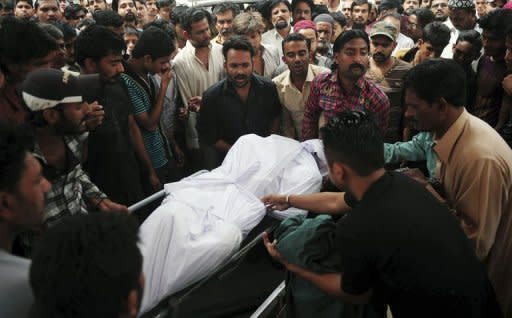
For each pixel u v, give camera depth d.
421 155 2.16
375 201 1.21
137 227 0.83
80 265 0.73
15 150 1.01
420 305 1.20
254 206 1.92
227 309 1.93
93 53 2.10
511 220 1.60
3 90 1.78
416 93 1.51
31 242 1.58
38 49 1.78
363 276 1.23
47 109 1.47
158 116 2.62
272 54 3.41
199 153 3.33
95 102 1.72
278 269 2.16
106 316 0.73
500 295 1.69
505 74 2.68
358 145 1.22
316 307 1.69
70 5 4.32
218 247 1.63
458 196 1.59
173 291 1.57
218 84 2.70
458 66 1.51
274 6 3.92
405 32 4.63
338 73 2.48
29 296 0.92
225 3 3.72
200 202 1.84
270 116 2.80
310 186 2.11
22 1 4.16
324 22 3.70
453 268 1.19
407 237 1.16
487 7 4.86
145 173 2.59
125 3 4.49
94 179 2.23
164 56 2.55
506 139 2.54
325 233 1.62
